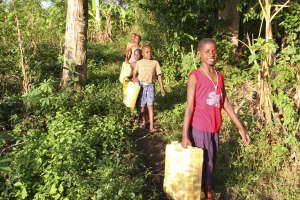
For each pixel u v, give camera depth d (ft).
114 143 14.74
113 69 31.45
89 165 12.61
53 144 13.44
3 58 25.91
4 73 23.53
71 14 22.50
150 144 16.61
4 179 12.06
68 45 22.95
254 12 24.84
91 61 31.71
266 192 11.80
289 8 23.31
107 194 10.57
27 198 11.39
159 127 18.86
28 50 28.78
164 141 16.84
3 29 24.95
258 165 12.99
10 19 22.52
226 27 27.50
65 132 14.62
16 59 26.03
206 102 9.95
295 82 15.65
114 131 16.03
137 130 18.44
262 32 30.66
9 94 21.35
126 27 59.31
